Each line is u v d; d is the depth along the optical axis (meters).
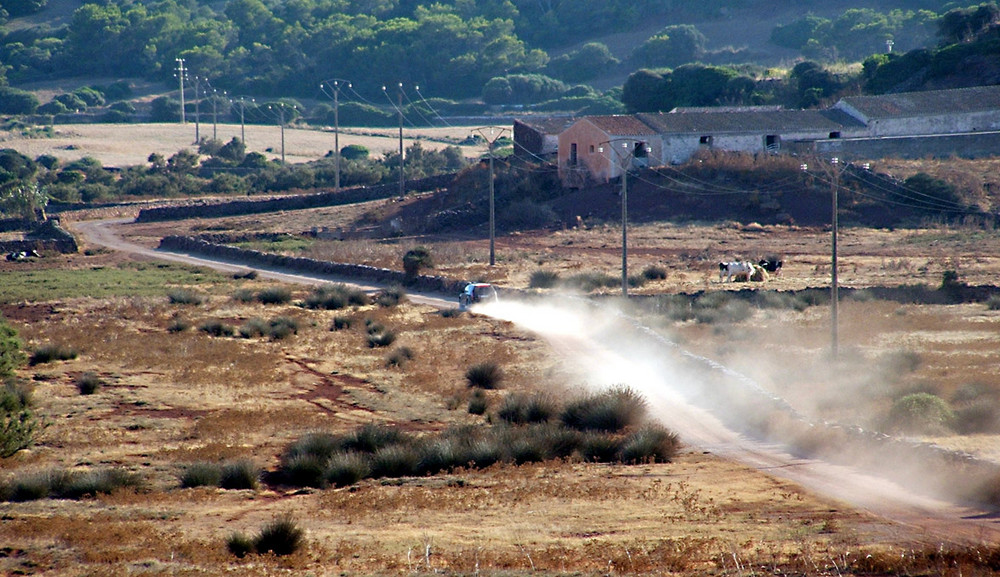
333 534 70.38
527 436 100.44
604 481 85.19
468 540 67.94
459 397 125.94
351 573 59.53
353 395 131.25
